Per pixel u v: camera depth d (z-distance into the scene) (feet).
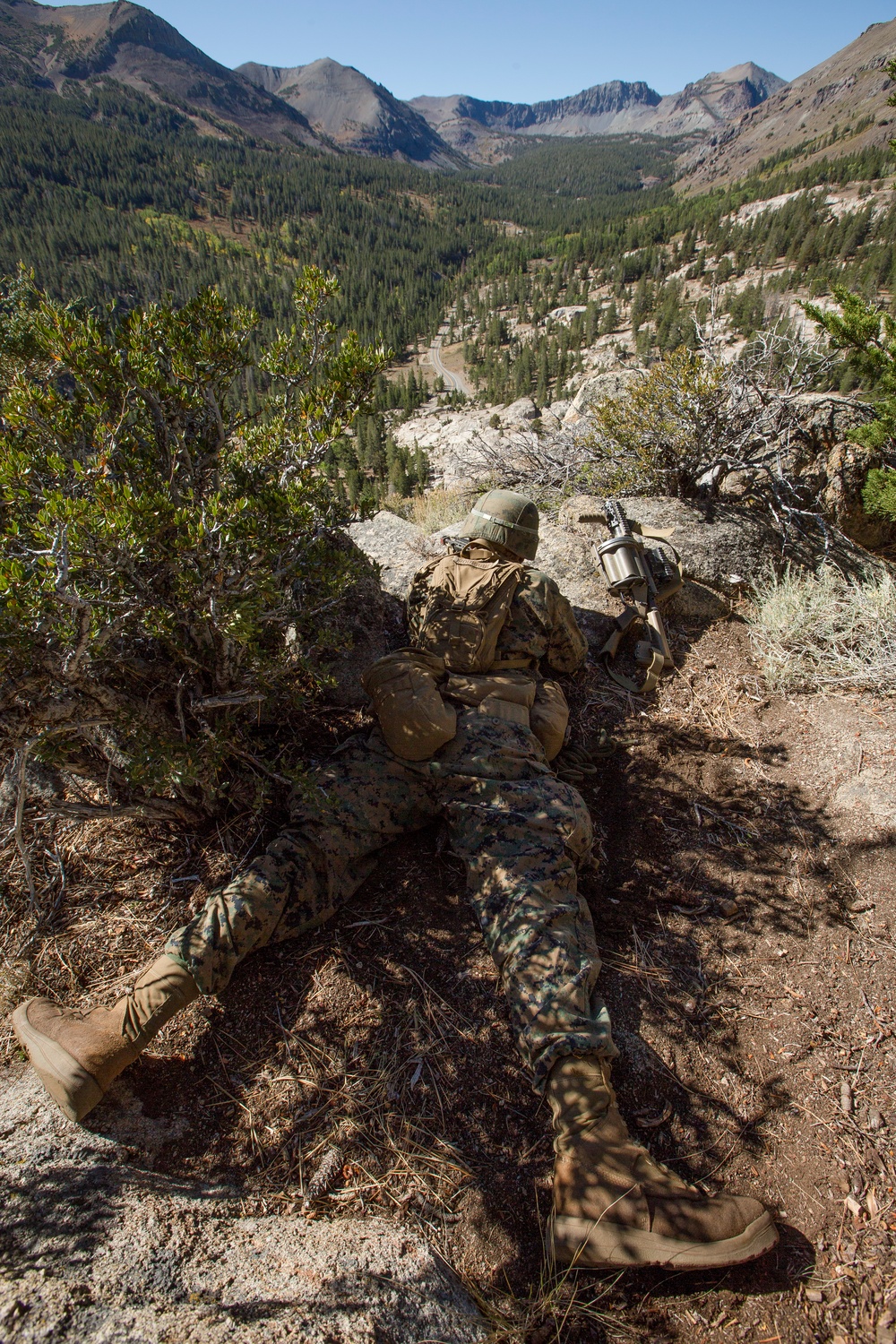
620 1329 6.26
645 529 14.52
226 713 9.19
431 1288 6.15
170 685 9.14
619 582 13.61
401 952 8.89
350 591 13.00
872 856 9.88
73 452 8.05
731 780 11.34
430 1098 7.68
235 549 7.64
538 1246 6.75
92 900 9.23
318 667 9.80
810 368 16.47
